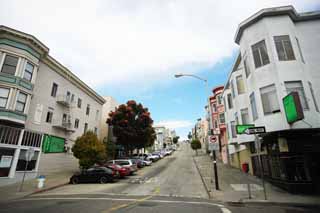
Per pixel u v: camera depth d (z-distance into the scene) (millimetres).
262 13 14477
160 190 13391
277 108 13086
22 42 18922
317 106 13336
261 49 14539
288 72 13172
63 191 14078
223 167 26938
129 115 38406
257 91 14328
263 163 16703
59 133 25156
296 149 12562
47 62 22906
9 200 11508
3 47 17906
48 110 23188
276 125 12828
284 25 14117
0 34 18016
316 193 11500
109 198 10711
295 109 11055
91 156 22938
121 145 39594
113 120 38625
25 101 19031
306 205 9047
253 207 8688
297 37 14891
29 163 19984
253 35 15188
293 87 12992
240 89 20203
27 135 19797
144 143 39250
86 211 7891
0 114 16734
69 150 27094
